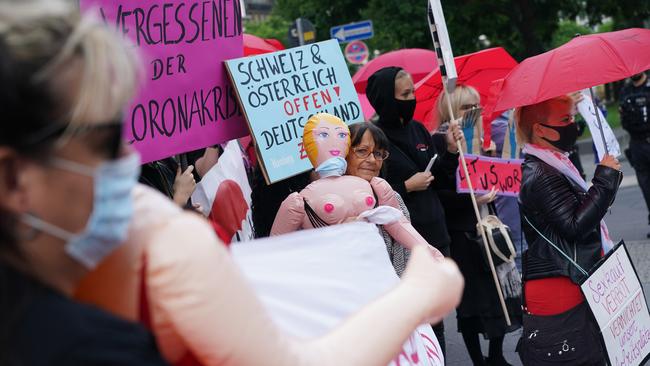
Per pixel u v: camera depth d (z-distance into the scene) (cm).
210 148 407
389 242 385
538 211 394
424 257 156
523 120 410
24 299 117
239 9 379
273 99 391
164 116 344
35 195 116
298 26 1227
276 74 395
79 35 116
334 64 424
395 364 236
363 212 338
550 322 396
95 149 118
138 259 131
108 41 119
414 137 532
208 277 129
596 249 400
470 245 539
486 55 697
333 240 199
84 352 115
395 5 2030
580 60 405
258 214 478
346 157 398
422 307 148
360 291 201
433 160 504
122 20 322
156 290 129
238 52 381
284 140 393
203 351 130
